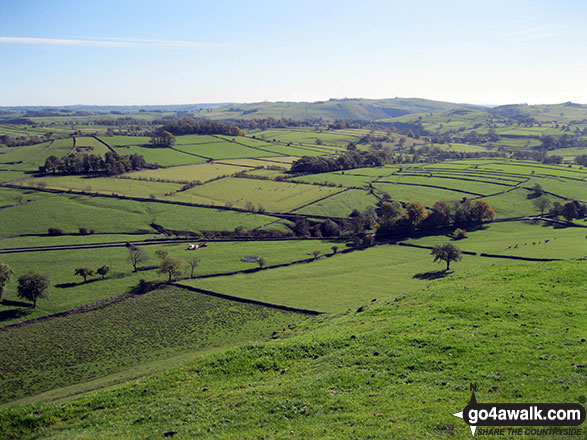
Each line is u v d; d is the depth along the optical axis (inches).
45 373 2471.7
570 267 2014.0
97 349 2770.7
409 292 2041.1
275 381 1165.1
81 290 3782.0
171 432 943.0
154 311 3398.1
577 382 957.8
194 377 1249.4
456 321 1437.0
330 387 1072.8
